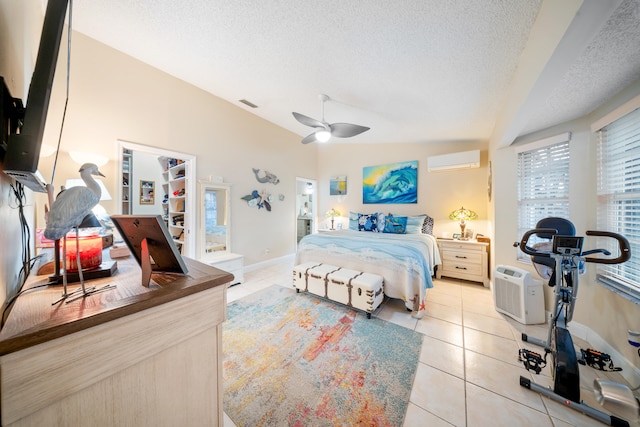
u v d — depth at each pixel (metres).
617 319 1.58
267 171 4.18
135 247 0.87
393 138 4.08
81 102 2.20
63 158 2.10
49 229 0.60
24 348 0.46
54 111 2.07
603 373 1.53
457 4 1.25
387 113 2.85
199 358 0.83
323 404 1.30
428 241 3.24
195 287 0.78
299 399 1.33
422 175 4.21
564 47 1.06
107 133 2.36
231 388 1.41
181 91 2.95
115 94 2.41
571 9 0.94
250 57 2.12
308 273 2.70
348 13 1.42
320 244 3.06
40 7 1.65
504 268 2.44
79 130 2.19
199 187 3.16
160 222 0.76
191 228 3.09
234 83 2.78
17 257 0.94
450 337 1.97
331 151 5.31
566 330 1.41
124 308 0.61
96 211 2.05
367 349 1.79
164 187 4.50
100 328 0.58
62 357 0.53
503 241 2.65
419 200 4.23
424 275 2.43
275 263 4.35
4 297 0.72
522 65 1.58
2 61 0.82
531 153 2.44
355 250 2.78
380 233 3.97
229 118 3.53
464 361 1.66
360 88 2.31
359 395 1.37
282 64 2.14
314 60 1.97
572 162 2.01
